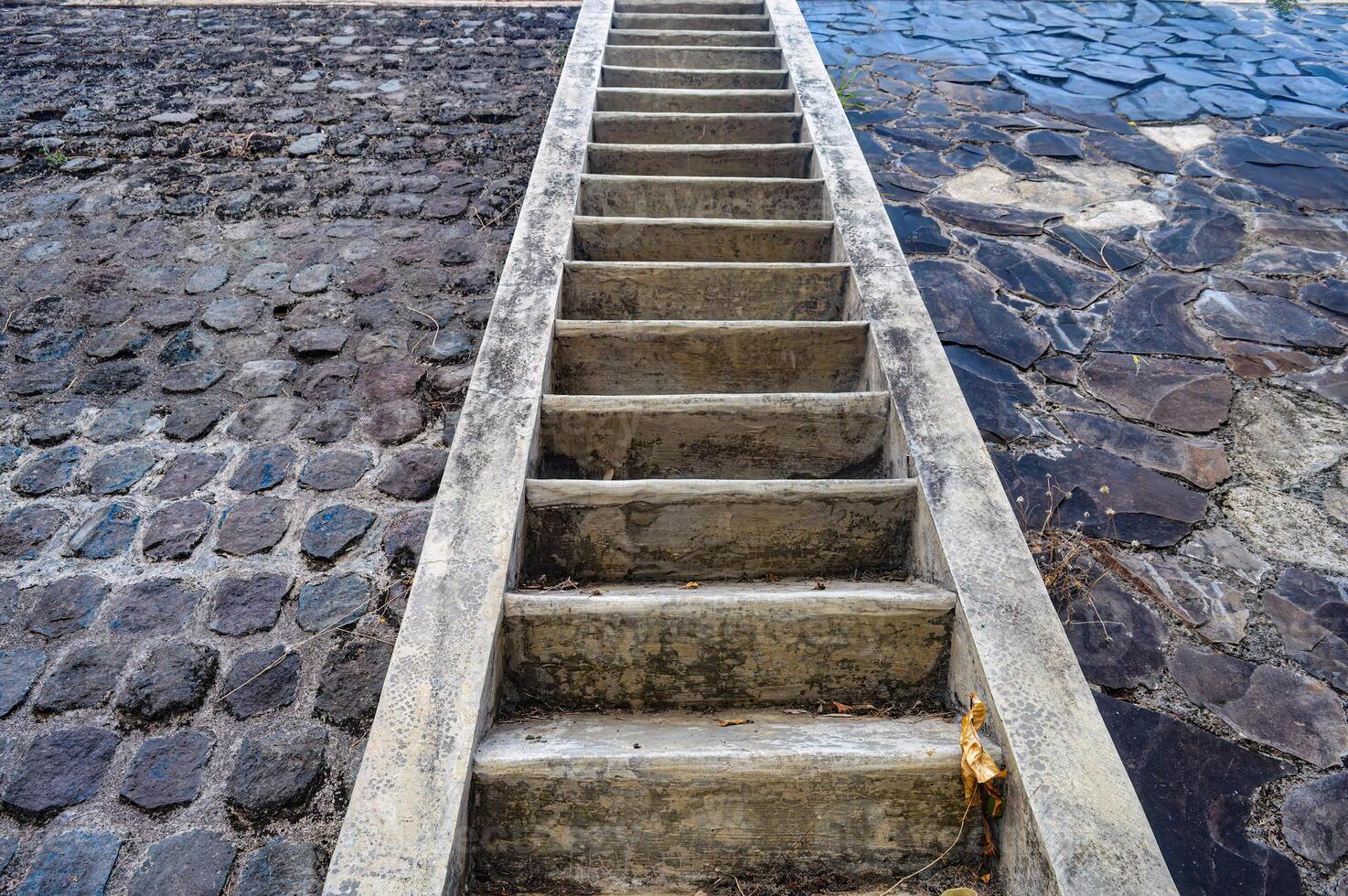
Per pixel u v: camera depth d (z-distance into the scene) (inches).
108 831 70.2
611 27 203.3
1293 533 97.5
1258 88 223.8
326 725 78.5
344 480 106.5
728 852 62.0
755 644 70.6
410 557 96.0
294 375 124.0
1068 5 291.1
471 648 64.2
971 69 238.2
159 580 92.7
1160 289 142.9
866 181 132.0
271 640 86.3
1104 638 85.4
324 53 233.8
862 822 61.7
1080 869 50.8
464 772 56.6
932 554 76.3
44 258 147.5
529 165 181.6
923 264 150.2
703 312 115.6
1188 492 103.3
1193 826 69.2
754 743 62.4
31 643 85.6
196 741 77.1
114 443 111.5
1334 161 184.4
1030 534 97.3
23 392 119.3
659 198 134.3
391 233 157.0
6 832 69.9
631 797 60.5
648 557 82.4
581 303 114.5
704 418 91.4
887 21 275.7
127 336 130.4
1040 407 117.7
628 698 72.1
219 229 157.1
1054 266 149.6
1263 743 75.5
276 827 70.8
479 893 60.1
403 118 199.5
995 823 60.7
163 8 261.4
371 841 52.5
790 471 94.9
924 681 72.4
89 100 203.5
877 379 97.4
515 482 78.6
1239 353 127.7
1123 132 200.4
